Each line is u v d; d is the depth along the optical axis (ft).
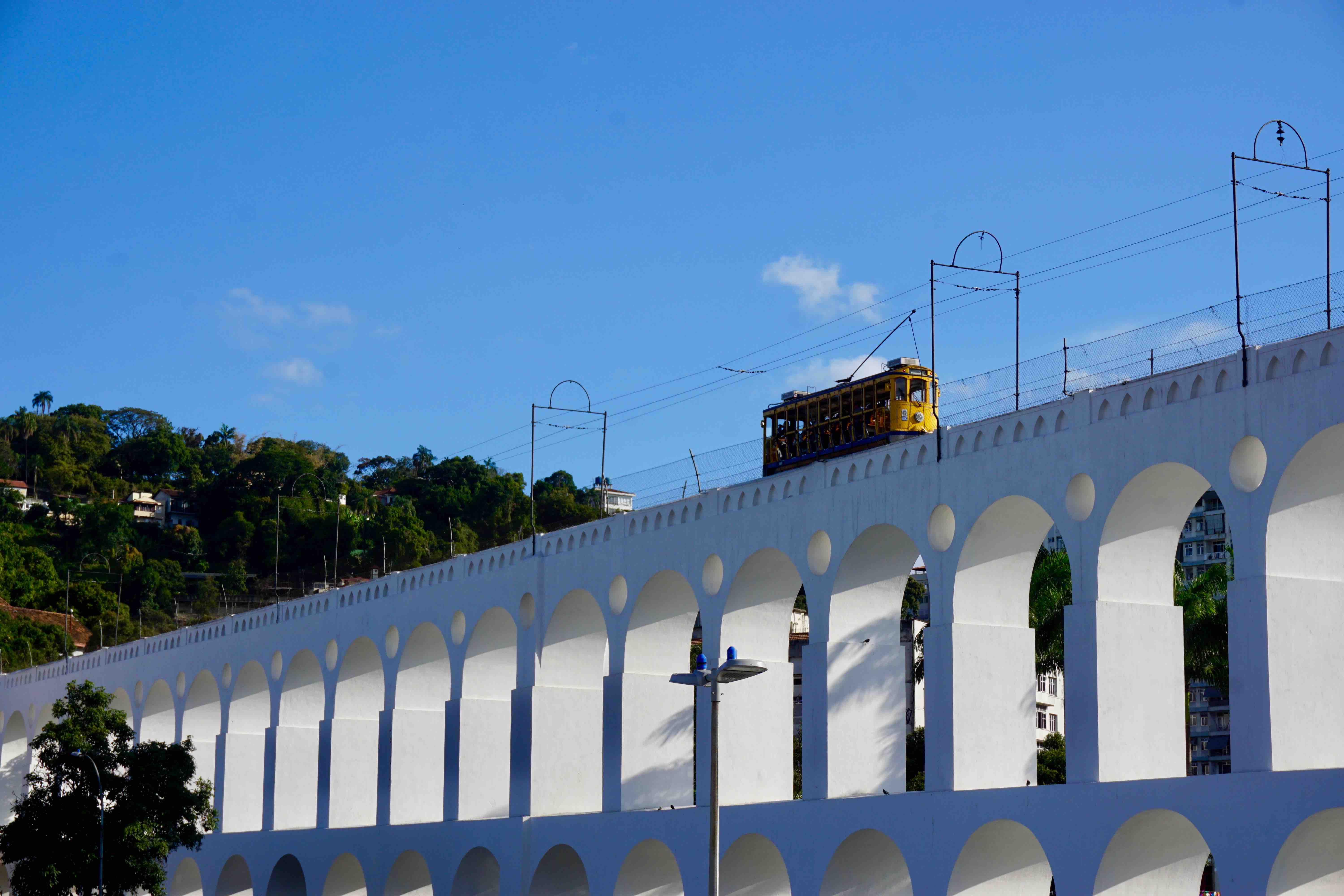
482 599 145.07
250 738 190.08
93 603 395.96
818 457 144.05
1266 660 78.74
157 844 156.35
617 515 129.70
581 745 136.77
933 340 107.76
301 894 169.99
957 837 91.81
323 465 588.91
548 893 131.23
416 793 155.84
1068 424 91.45
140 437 581.12
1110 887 84.12
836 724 105.40
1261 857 75.31
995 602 98.58
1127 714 87.61
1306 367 78.95
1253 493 80.59
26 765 253.44
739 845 110.63
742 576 115.44
